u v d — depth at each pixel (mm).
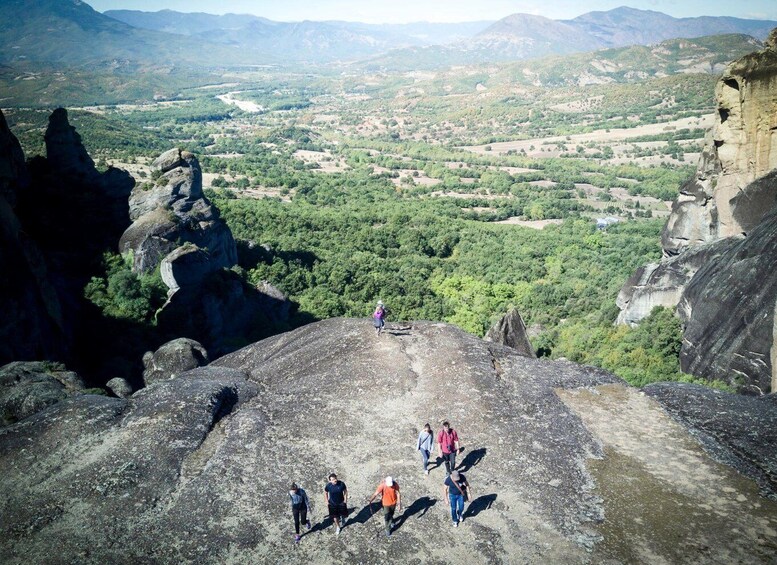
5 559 17625
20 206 69875
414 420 23984
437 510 19156
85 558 17500
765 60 52875
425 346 30016
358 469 21203
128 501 19703
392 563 17141
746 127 54812
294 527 18625
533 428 23359
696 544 17188
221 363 33094
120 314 63312
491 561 17000
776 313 41156
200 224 77938
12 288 46406
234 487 20266
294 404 25422
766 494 19344
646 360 53094
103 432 23125
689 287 53875
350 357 29125
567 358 60438
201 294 69312
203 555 17547
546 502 19312
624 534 17734
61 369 36375
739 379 43750
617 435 23141
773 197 53625
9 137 66250
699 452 21812
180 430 23047
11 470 21297
